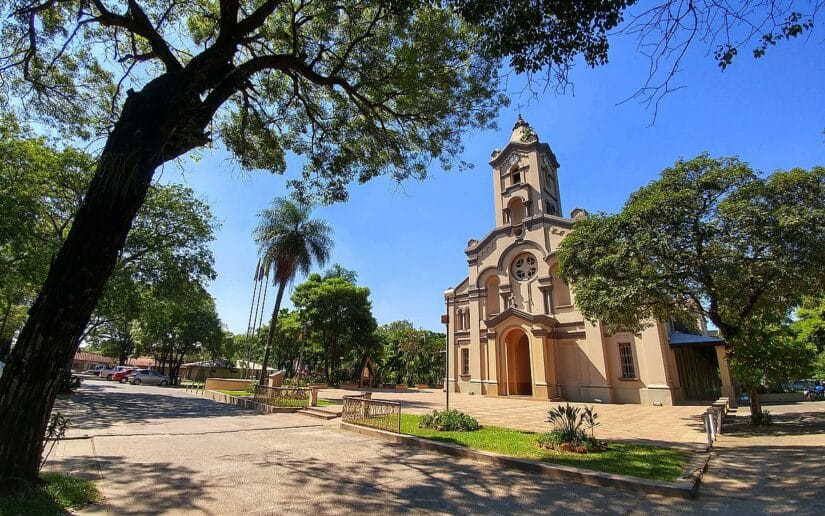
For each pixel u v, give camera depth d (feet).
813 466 25.13
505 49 19.56
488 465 27.81
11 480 15.84
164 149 21.54
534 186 101.96
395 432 37.17
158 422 43.86
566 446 30.68
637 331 55.93
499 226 105.50
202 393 93.09
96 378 169.17
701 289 45.83
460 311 111.86
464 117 34.81
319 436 37.73
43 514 15.08
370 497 20.52
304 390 62.75
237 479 22.90
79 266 17.81
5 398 16.42
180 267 78.13
